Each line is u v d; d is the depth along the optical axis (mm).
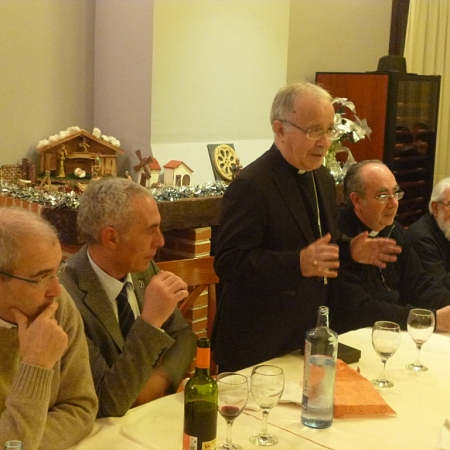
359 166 2732
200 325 3361
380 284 2658
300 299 2227
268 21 4211
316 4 5031
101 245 1842
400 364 2016
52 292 1450
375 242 2275
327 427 1583
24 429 1375
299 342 2242
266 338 2207
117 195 1819
